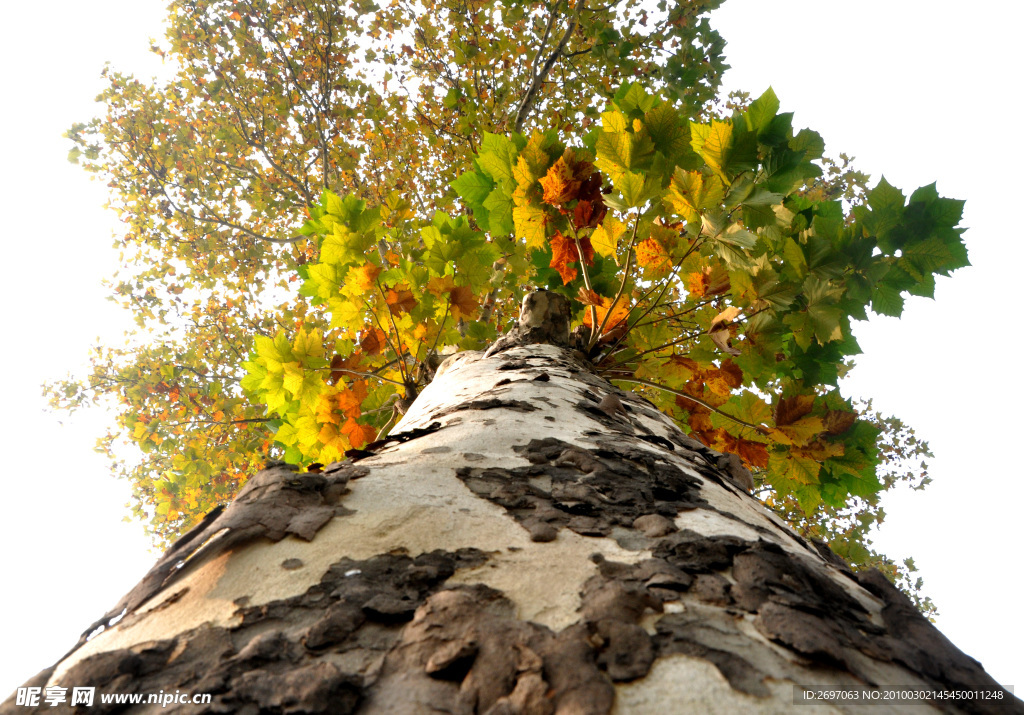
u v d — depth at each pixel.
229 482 7.74
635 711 0.49
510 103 8.45
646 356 3.66
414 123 8.00
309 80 9.19
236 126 9.57
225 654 0.60
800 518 7.60
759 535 0.99
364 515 0.90
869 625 0.71
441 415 1.76
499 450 1.29
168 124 9.64
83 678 0.58
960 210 2.94
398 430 1.92
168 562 0.82
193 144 9.84
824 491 3.81
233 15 8.73
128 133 9.30
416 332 3.85
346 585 0.70
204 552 0.81
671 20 7.64
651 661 0.55
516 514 0.94
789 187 3.05
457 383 2.38
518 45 8.22
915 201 2.99
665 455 1.48
